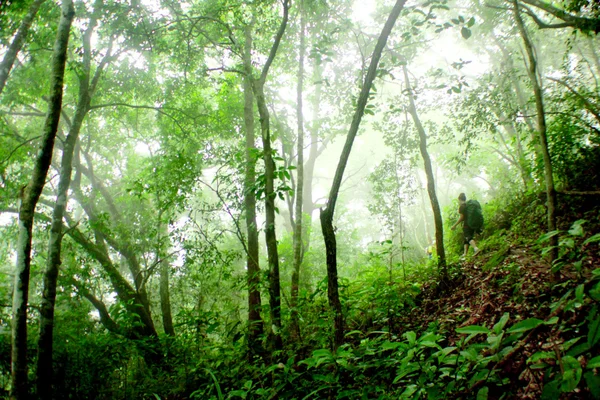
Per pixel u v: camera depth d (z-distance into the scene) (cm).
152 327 1042
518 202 951
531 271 486
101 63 928
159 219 891
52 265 630
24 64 991
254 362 417
